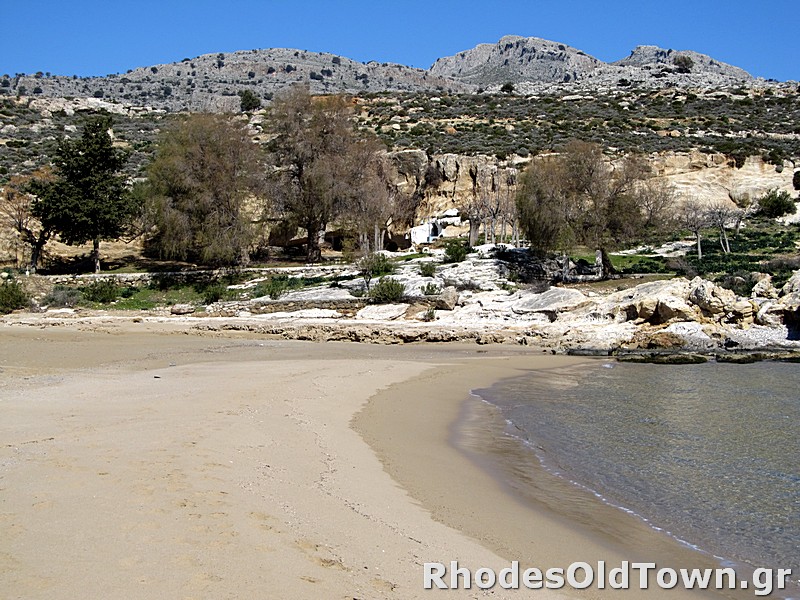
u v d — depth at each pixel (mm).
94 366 23547
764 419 16625
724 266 48094
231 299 46781
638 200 45531
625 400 19406
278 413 15508
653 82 146000
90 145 55062
